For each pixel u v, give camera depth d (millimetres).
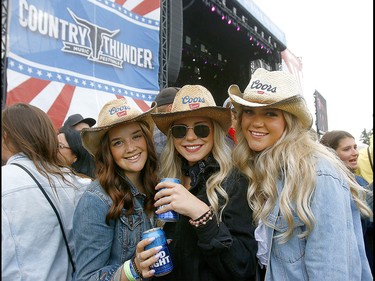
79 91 3654
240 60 10922
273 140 1400
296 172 1260
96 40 3916
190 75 10516
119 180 1453
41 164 1431
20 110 1455
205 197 1396
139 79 4422
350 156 2963
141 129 1522
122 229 1397
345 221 1167
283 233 1263
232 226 1308
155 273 1243
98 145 1509
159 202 1272
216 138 1545
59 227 1391
